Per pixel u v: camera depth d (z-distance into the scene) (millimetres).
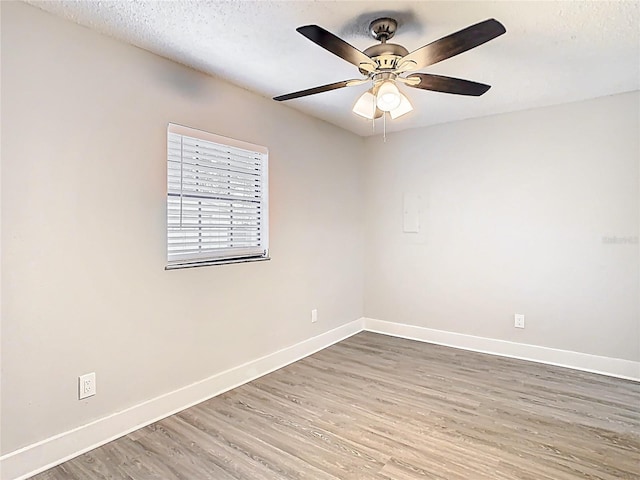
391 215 4418
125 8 1937
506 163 3686
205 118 2768
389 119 3887
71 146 2080
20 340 1907
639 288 3133
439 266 4094
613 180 3215
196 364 2734
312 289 3838
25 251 1922
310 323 3814
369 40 2301
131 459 2053
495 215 3756
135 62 2355
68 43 2059
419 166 4199
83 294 2137
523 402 2721
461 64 2602
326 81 2906
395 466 1992
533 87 3020
